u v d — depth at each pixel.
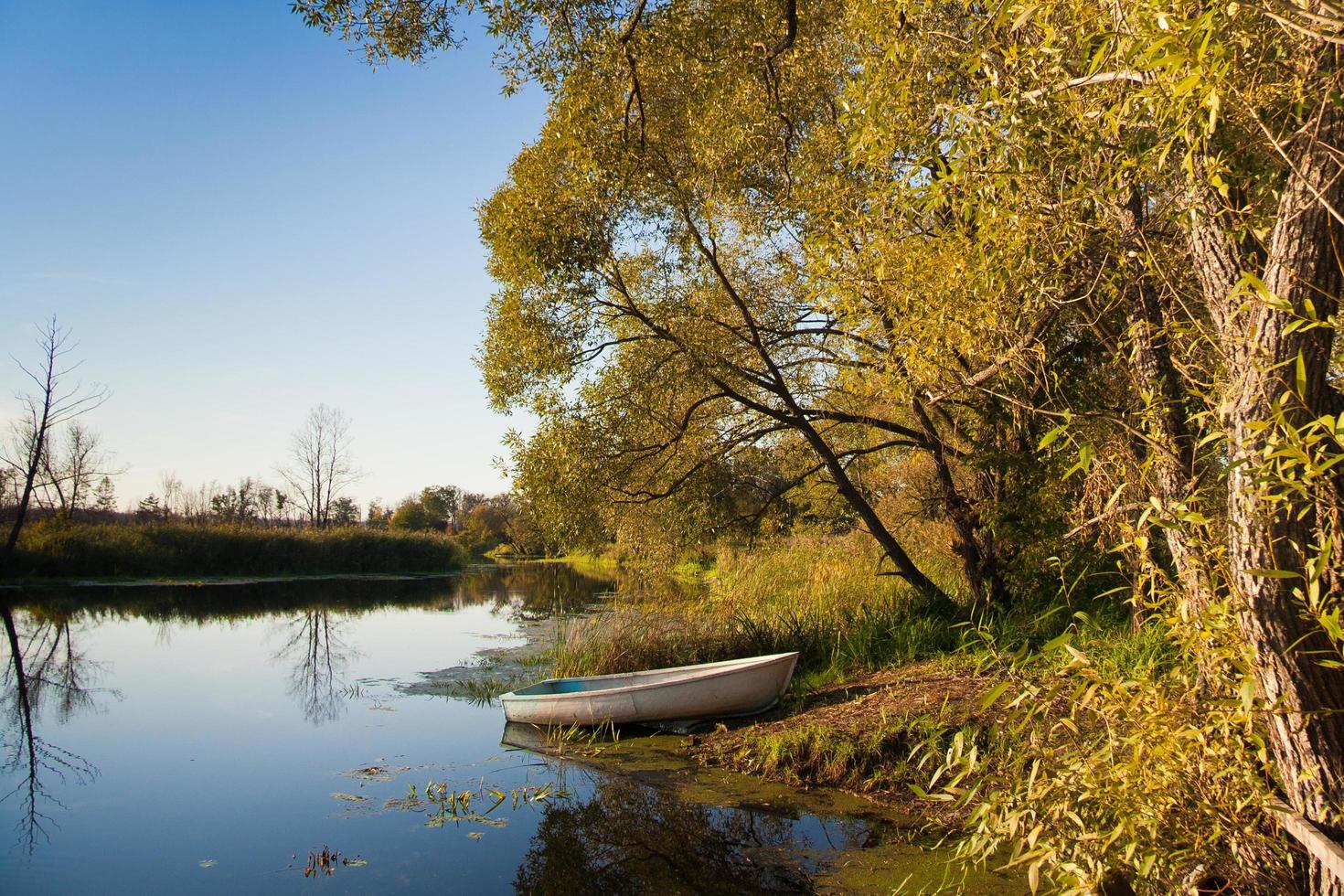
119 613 24.47
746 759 8.38
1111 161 4.12
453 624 21.27
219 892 5.95
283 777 8.66
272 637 19.20
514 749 9.51
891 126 5.16
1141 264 4.51
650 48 8.41
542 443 12.30
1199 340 4.14
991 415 9.93
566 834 6.91
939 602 11.88
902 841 6.31
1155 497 3.06
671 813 7.26
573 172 10.99
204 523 47.59
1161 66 2.84
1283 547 2.76
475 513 66.88
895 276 5.78
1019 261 4.50
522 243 11.41
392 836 6.98
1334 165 2.70
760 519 13.63
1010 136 4.16
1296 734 2.81
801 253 11.61
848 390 9.16
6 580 33.25
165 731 10.72
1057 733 4.20
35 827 7.29
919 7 5.17
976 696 7.84
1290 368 2.77
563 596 27.67
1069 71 4.23
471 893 5.87
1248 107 2.79
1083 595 10.44
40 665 15.78
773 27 10.02
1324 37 2.16
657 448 12.98
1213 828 3.12
